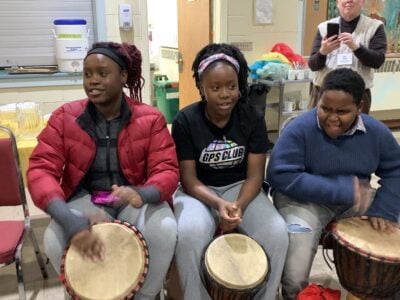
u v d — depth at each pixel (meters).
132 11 3.32
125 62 1.65
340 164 1.66
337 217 1.72
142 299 1.52
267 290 1.56
